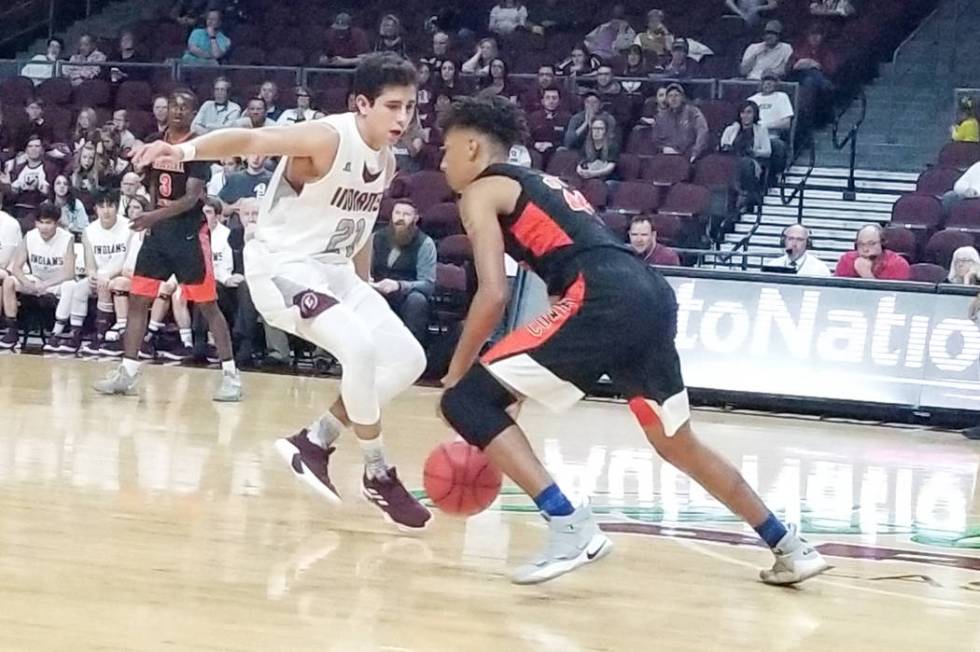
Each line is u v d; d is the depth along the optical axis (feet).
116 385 30.30
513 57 54.03
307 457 16.74
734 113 46.78
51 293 40.50
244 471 20.71
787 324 33.81
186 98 28.19
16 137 51.55
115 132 46.11
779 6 55.31
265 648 11.36
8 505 17.11
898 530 18.71
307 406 30.04
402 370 16.63
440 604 13.20
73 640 11.30
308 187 16.22
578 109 48.06
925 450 28.40
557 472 22.61
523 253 14.40
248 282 16.62
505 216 14.30
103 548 14.92
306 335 16.28
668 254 36.55
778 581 14.61
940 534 18.45
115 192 40.42
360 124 16.17
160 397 30.35
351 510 17.94
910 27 56.90
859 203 46.21
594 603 13.55
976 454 28.17
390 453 23.58
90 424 25.38
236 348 38.50
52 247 40.45
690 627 12.76
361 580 14.07
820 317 33.63
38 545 14.88
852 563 16.20
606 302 13.75
